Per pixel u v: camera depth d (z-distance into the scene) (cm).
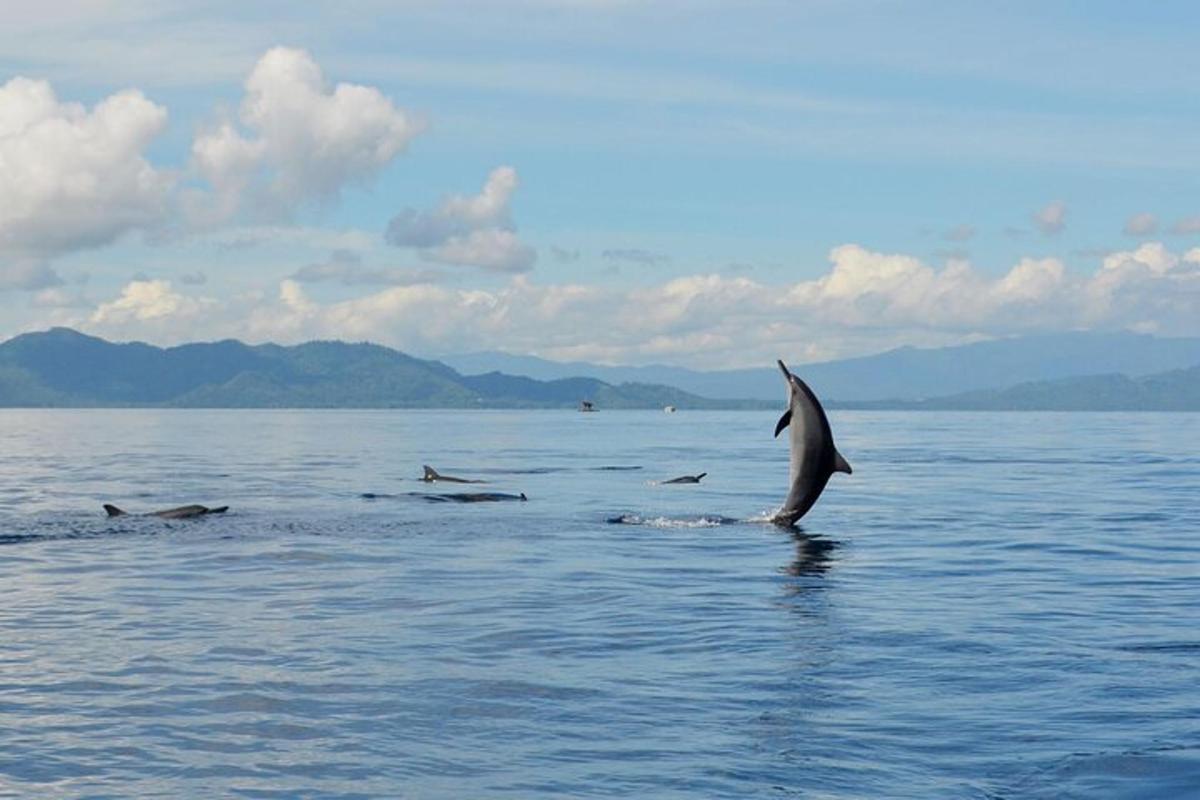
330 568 2392
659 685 1404
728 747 1161
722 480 5331
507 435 13312
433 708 1305
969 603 1983
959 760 1114
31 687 1402
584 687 1394
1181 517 3534
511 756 1138
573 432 14725
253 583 2198
